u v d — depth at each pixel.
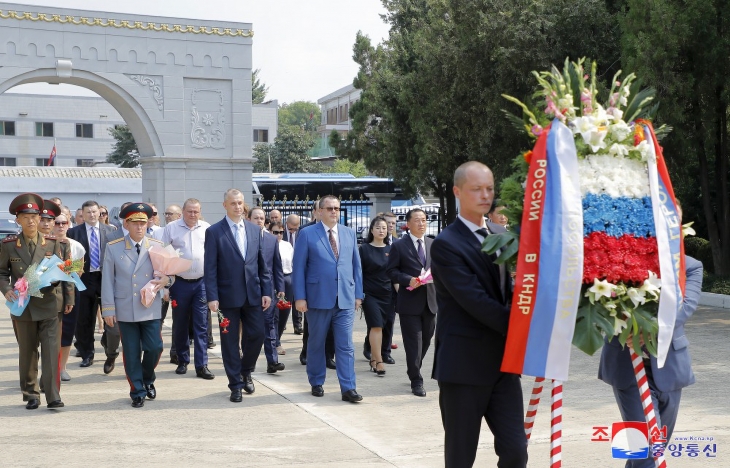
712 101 16.12
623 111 4.71
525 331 4.34
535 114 4.80
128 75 20.56
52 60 19.77
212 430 7.41
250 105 21.78
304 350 10.92
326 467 6.26
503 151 19.39
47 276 8.02
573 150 4.42
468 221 4.82
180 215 12.23
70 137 62.88
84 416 7.97
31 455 6.63
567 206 4.33
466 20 19.20
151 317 8.45
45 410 8.23
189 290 10.10
